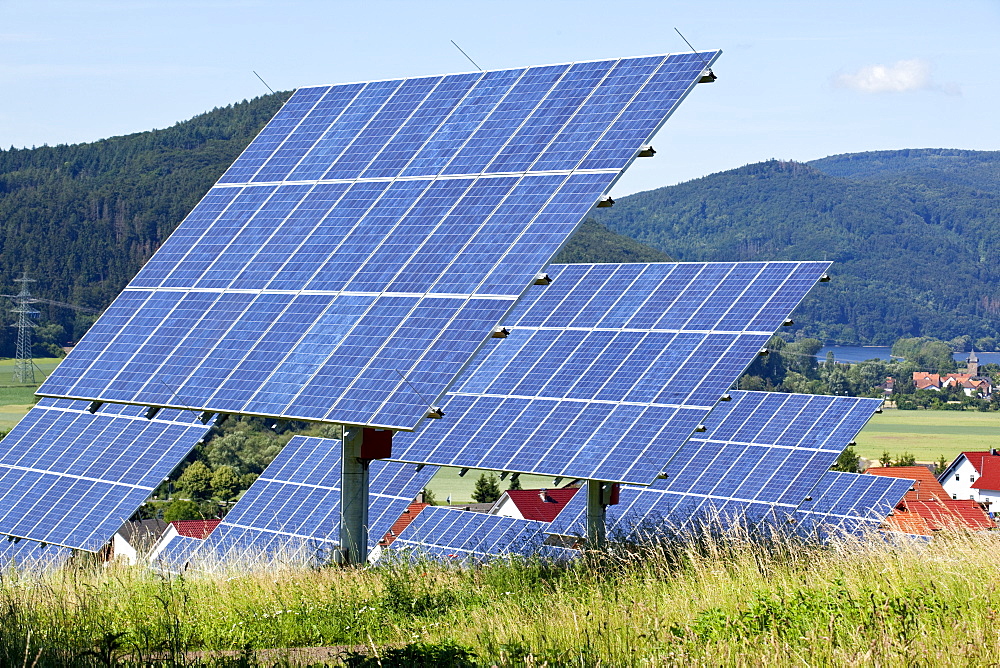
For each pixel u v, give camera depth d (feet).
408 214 73.56
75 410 120.78
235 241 80.69
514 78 79.15
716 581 50.62
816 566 52.37
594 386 98.73
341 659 43.52
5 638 40.32
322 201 79.25
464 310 64.54
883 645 35.04
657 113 68.59
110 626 48.91
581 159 68.95
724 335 100.12
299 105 90.27
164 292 80.23
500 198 70.18
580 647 38.96
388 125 82.33
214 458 339.16
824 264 104.17
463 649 41.37
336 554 71.61
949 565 45.83
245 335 72.33
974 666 33.50
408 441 99.71
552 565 64.18
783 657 35.37
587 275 117.19
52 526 103.81
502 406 100.32
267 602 54.80
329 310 70.38
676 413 91.81
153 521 226.38
